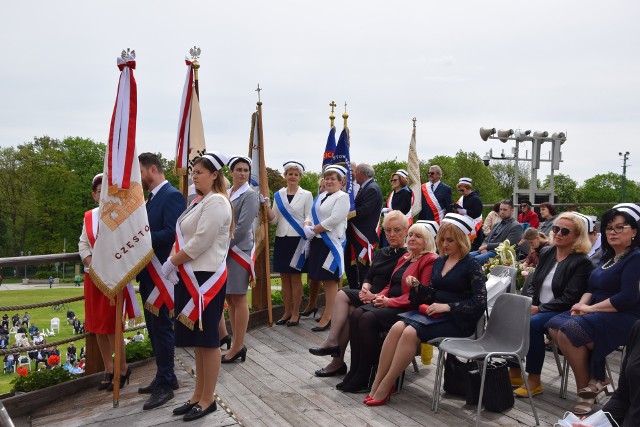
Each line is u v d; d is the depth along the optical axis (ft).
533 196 41.04
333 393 15.76
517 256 26.73
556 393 15.66
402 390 15.96
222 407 13.91
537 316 15.37
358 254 23.48
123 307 15.26
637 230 14.26
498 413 14.20
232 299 18.39
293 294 23.34
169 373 14.61
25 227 199.52
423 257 16.07
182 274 13.17
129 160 13.94
